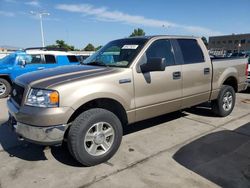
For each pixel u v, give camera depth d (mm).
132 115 3766
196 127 4973
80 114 3244
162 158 3637
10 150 3961
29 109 3039
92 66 3955
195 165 3424
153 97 3986
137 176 3154
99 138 3377
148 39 4117
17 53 9195
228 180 3053
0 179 3109
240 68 5902
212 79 5105
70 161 3572
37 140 3039
